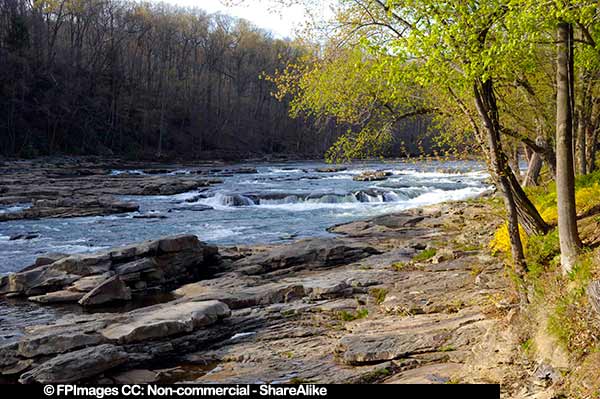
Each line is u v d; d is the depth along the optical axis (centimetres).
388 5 833
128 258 1619
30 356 955
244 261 1748
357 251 1756
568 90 872
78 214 2852
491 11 749
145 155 7075
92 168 5484
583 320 678
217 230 2495
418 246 1875
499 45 781
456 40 759
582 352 644
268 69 9581
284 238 2302
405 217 2478
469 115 970
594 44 1029
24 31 6606
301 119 9031
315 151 8856
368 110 1089
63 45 7800
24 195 3372
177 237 1681
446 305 1084
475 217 2312
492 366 729
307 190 3828
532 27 726
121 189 3791
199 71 8981
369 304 1223
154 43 8575
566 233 885
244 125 9306
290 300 1320
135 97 7800
